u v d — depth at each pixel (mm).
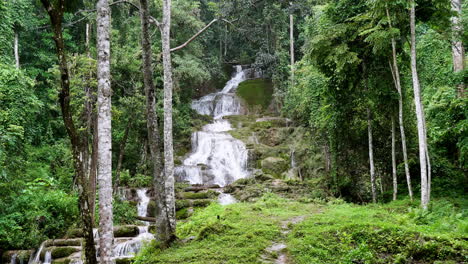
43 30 24281
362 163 15102
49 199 13195
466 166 12195
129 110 16203
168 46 9680
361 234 6945
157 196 8125
